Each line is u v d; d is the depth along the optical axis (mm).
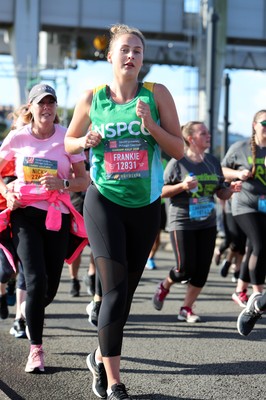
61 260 6805
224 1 39219
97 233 5336
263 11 41531
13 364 6805
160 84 5422
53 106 6762
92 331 8367
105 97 5387
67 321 8945
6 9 37125
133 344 7688
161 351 7363
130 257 5516
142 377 6379
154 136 5219
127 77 5285
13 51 37562
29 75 35250
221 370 6625
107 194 5359
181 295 11266
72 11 38375
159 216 5527
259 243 9102
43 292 6461
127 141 5312
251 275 9172
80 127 5527
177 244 8820
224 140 21781
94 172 5441
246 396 5816
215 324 8828
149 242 5477
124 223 5391
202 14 38562
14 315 9227
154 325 8750
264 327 8625
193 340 7910
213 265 15516
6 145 6867
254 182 9211
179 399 5730
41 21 38188
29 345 7559
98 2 38594
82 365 6809
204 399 5730
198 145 8867
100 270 5293
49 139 6848
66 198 6809
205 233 8797
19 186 6691
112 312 5199
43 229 6703
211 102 21234
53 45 44156
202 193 8781
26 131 6863
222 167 9688
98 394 5688
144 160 5328
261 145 9281
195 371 6590
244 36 41281
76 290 10930
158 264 15656
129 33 5324
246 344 7715
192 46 40250
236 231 12242
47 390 5984
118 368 5242
